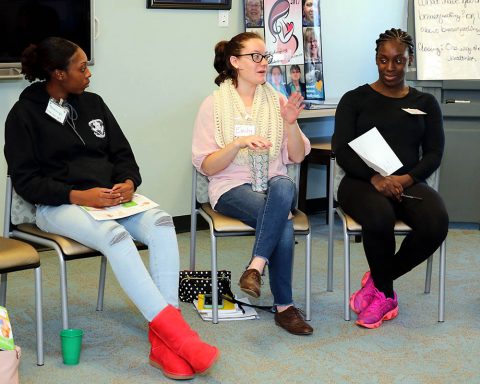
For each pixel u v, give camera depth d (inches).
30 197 105.8
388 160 120.2
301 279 142.5
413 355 108.1
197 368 96.7
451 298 133.1
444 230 117.4
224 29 176.2
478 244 170.2
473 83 177.2
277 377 99.9
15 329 114.5
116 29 159.6
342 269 149.6
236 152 114.1
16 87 147.6
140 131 167.6
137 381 97.7
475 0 178.2
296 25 182.9
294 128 118.5
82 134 110.5
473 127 180.4
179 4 166.1
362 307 122.2
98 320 119.4
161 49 167.2
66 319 103.8
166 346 99.9
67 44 107.6
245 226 115.6
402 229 119.3
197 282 126.9
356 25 202.7
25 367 101.1
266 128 120.0
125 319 120.2
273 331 116.0
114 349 108.0
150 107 167.9
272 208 110.7
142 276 100.4
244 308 123.4
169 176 174.2
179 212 177.6
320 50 187.9
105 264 122.5
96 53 157.5
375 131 121.7
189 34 170.7
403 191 121.6
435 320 122.3
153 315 99.4
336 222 190.1
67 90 109.0
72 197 105.5
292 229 115.3
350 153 124.8
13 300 127.8
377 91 128.6
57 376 98.7
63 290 103.1
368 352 108.8
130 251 100.9
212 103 121.0
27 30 140.6
